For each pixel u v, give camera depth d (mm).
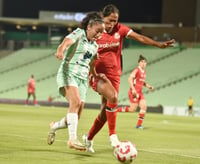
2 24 185875
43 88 139500
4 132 38531
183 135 45094
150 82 128500
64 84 24562
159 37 151875
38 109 94625
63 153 25922
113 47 27422
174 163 24266
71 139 23859
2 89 145500
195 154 28891
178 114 109312
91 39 24953
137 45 151250
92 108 114688
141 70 51094
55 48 161750
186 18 162125
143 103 51594
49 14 169625
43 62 156000
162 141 37344
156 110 111688
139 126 51656
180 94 120562
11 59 163625
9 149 26781
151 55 141250
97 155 25906
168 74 130125
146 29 158750
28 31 198375
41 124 51062
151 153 28047
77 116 24266
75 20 168625
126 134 43062
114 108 26281
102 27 24797
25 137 34219
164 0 166000
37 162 22484
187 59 134250
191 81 124250
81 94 25188
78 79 24969
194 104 115562
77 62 24812
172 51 140375
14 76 151625
